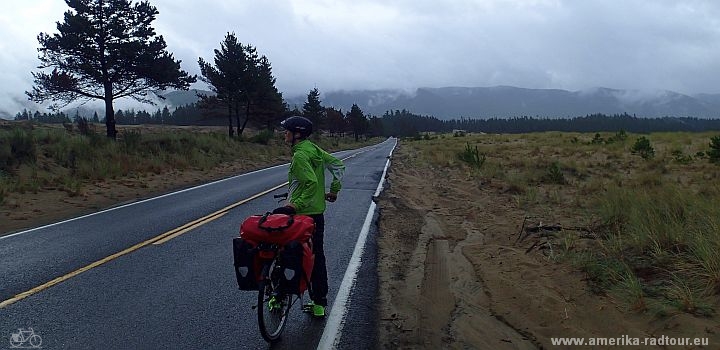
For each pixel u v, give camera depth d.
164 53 27.94
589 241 7.38
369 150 50.88
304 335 4.62
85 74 26.41
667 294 4.93
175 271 6.49
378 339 4.55
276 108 47.44
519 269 6.42
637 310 4.79
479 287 5.97
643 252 6.39
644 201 8.28
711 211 6.86
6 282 5.97
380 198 13.27
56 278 6.14
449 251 7.70
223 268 6.64
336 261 7.17
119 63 26.45
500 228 8.99
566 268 6.22
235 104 41.53
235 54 39.81
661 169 15.26
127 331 4.60
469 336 4.61
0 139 16.25
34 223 9.73
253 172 21.58
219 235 8.64
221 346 4.33
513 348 4.35
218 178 18.77
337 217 10.57
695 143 25.48
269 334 4.32
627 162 18.58
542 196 11.94
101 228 9.17
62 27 25.16
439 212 11.20
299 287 4.28
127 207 11.61
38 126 34.81
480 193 13.54
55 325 4.72
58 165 16.52
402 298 5.63
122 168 17.44
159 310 5.13
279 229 4.14
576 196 11.41
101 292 5.65
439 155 28.39
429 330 4.76
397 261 7.19
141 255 7.26
